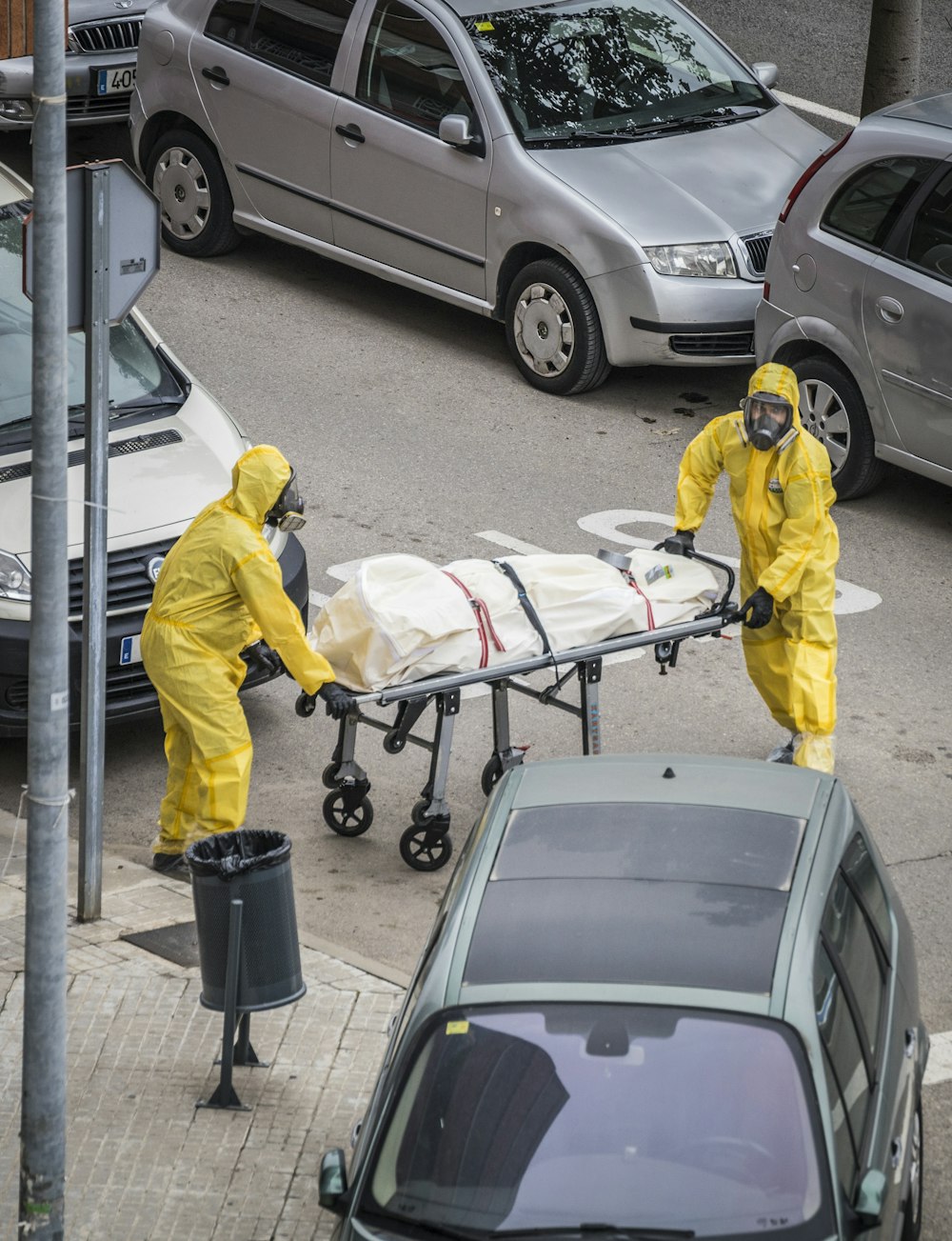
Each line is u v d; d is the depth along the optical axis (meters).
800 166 33.44
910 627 25.83
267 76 35.28
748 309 31.41
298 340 35.00
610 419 32.41
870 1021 12.98
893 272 27.61
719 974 12.27
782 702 22.05
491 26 33.41
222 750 19.38
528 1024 12.09
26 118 39.12
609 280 31.42
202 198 37.53
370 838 21.02
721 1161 11.38
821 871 13.29
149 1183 14.86
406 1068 12.16
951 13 48.59
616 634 20.09
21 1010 17.27
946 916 19.22
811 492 20.84
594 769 14.93
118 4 39.69
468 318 36.56
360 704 19.41
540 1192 11.36
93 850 18.78
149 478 22.88
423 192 33.53
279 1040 16.75
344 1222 11.62
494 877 13.38
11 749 23.34
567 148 32.62
